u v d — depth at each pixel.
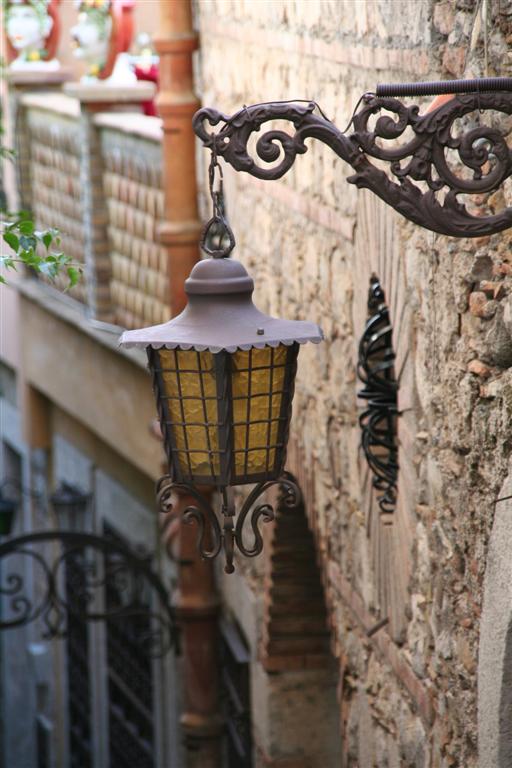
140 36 18.09
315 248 9.98
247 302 5.52
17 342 21.75
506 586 6.12
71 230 17.56
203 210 13.86
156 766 17.52
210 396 5.46
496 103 5.27
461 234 5.32
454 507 6.96
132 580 18.05
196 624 14.55
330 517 10.16
